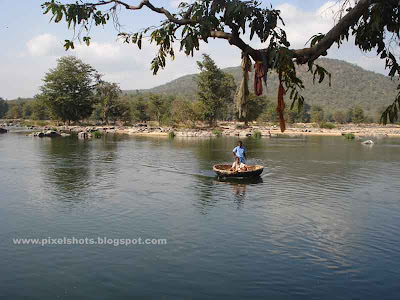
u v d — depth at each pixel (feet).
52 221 39.81
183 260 29.86
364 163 91.91
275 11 11.17
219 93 281.13
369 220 41.32
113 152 112.47
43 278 26.55
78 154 105.60
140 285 25.50
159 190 56.49
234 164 70.59
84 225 38.58
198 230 37.29
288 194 54.65
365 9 10.61
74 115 294.05
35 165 81.71
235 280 26.35
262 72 11.52
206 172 74.79
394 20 12.66
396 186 61.41
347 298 23.86
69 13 11.80
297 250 32.14
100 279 26.45
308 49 11.42
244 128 284.00
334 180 66.80
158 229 37.50
